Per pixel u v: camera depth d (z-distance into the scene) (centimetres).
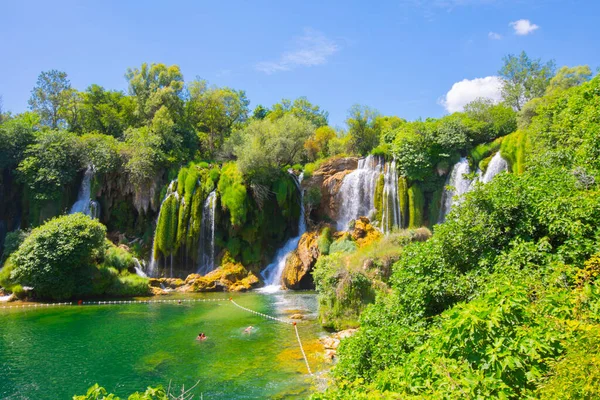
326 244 3703
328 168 4319
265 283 3956
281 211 4325
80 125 6412
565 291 653
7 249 3694
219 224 4191
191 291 3584
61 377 1498
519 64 5888
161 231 4047
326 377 1452
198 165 4616
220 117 6619
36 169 4372
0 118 5312
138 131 5006
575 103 1925
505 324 595
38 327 2242
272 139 4478
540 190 1075
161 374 1524
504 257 969
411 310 1103
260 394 1333
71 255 3191
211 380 1459
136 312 2664
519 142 3256
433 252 1134
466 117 4084
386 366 906
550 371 512
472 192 1140
